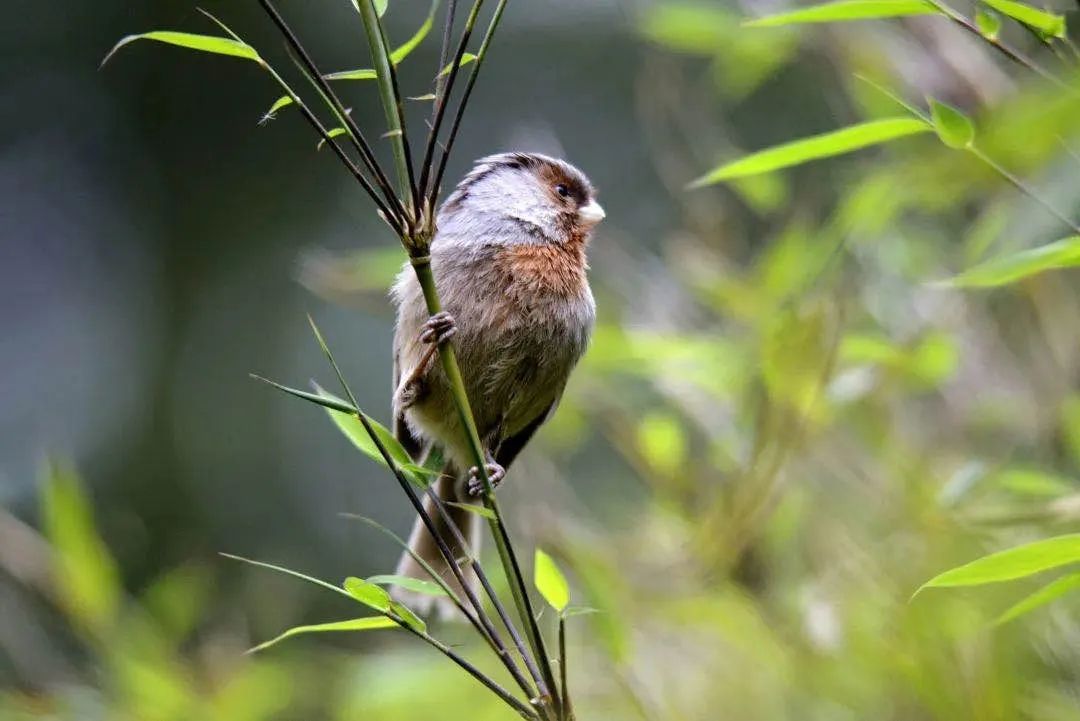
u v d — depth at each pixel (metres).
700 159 11.39
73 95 17.86
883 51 9.56
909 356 8.95
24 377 17.59
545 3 18.12
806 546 9.51
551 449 10.81
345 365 17.70
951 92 8.95
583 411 10.23
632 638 8.94
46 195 18.06
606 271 10.82
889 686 8.48
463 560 6.04
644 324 10.32
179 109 17.91
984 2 5.07
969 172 8.14
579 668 9.60
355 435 5.47
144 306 18.05
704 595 9.45
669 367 9.68
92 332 17.95
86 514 9.92
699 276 10.07
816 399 8.83
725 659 9.32
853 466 9.37
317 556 16.44
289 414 17.47
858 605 8.68
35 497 16.81
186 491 17.08
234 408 17.47
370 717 10.16
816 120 15.17
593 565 8.97
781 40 10.32
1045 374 8.95
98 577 9.89
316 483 17.02
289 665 11.08
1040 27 5.08
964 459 9.05
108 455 17.33
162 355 17.80
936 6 5.20
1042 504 8.24
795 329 8.98
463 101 5.11
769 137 15.20
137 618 10.27
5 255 17.97
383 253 9.92
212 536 16.67
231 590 13.38
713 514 9.37
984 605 7.96
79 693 9.95
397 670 10.05
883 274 9.61
